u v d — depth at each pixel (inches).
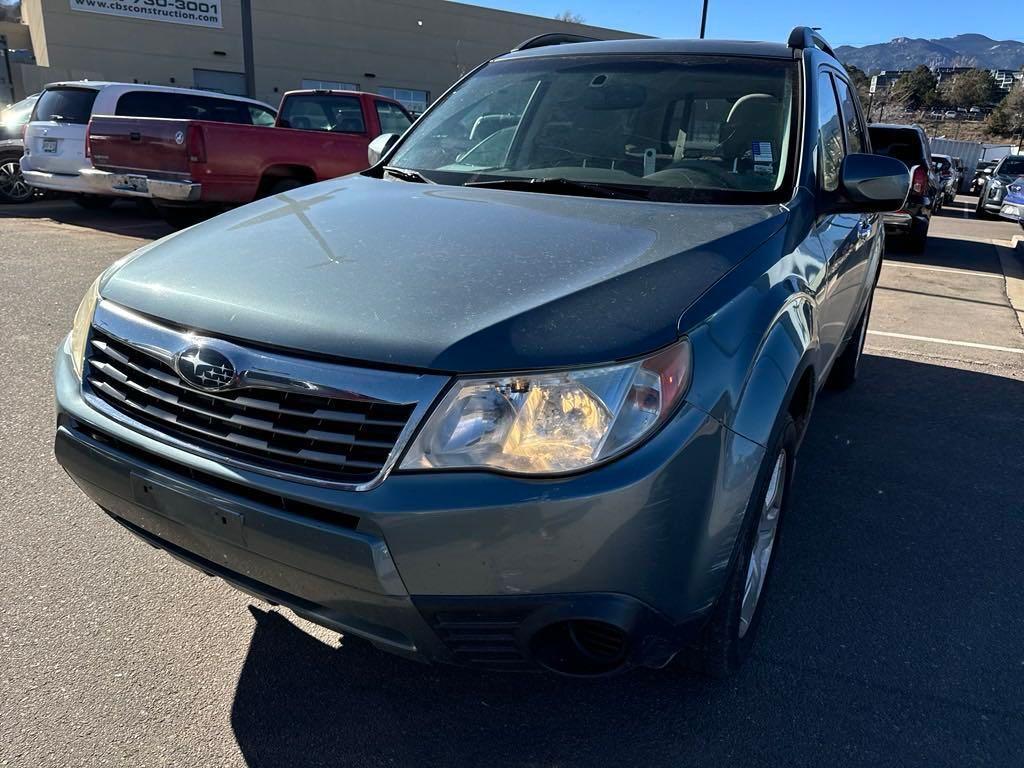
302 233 90.0
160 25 1003.3
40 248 343.0
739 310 79.5
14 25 1128.8
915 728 88.1
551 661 72.8
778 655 99.7
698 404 70.4
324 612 74.2
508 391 66.0
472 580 66.7
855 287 151.9
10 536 119.0
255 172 348.5
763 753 84.0
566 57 139.6
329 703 89.1
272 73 1098.1
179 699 88.6
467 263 79.5
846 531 131.9
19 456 145.4
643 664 74.2
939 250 526.0
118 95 403.2
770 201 106.0
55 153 398.9
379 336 68.3
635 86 127.4
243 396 71.4
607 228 91.0
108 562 113.8
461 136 131.5
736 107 119.2
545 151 122.3
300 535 68.9
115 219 444.1
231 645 97.9
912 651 101.4
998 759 84.0
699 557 71.7
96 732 83.3
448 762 81.8
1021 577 120.0
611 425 66.4
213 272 80.9
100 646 96.5
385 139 147.6
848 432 177.8
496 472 65.7
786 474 101.9
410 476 66.0
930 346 261.7
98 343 82.4
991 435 179.0
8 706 86.0
